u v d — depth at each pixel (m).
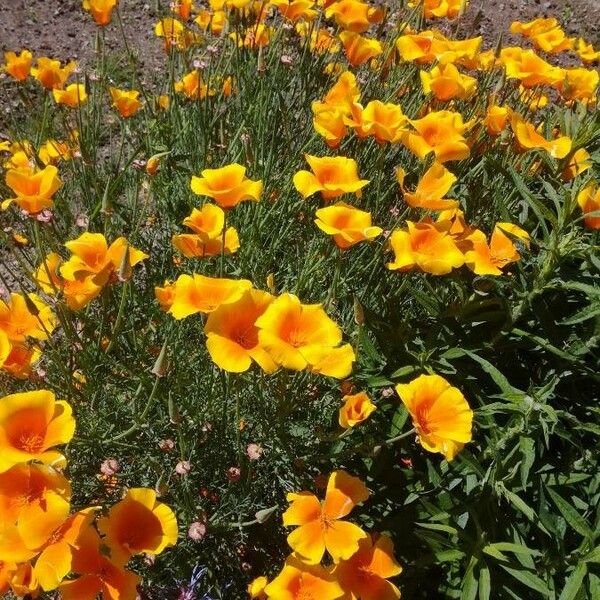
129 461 0.59
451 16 0.82
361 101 0.83
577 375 0.62
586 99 0.71
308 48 0.83
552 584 0.53
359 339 0.52
